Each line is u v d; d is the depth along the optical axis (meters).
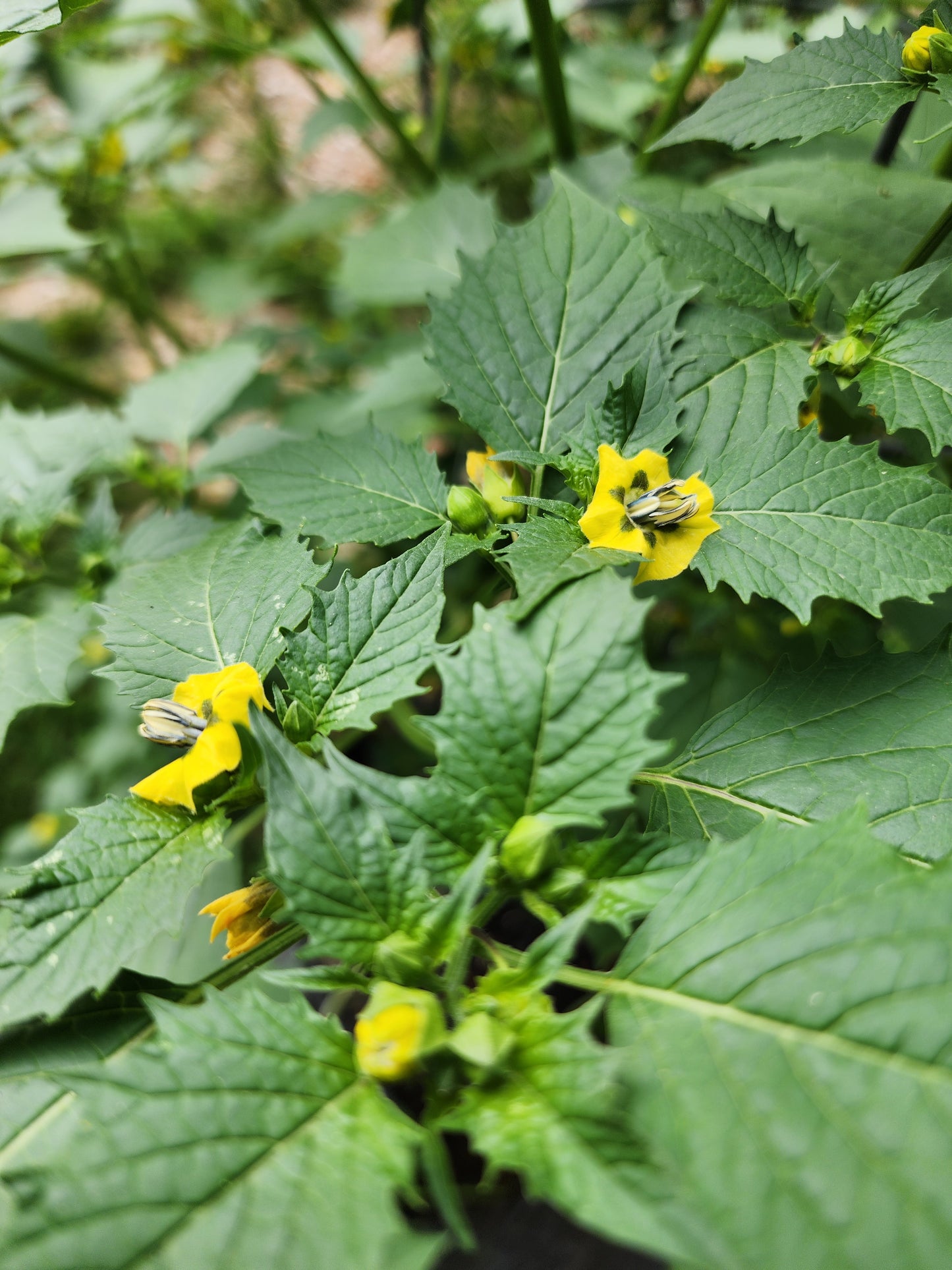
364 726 0.32
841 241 0.40
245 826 0.37
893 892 0.29
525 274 0.37
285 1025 0.29
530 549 0.32
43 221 0.56
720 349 0.36
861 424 0.40
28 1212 0.28
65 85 0.56
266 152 0.89
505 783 0.30
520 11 0.58
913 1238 0.27
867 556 0.33
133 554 0.40
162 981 0.33
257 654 0.34
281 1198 0.28
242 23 0.59
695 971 0.29
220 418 0.57
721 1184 0.28
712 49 0.51
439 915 0.29
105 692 0.53
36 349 0.64
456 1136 0.35
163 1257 0.28
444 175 0.62
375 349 0.58
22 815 0.61
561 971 0.30
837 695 0.34
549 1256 0.35
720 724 0.35
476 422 0.36
